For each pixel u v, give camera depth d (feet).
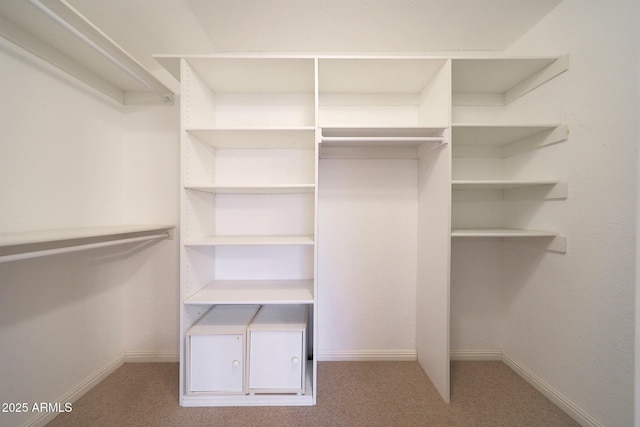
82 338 4.57
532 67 4.59
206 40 5.07
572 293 4.12
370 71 4.70
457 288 5.74
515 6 4.36
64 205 4.23
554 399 4.40
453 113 5.58
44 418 3.90
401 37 5.12
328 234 5.72
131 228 4.45
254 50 5.44
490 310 5.73
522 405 4.38
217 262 5.66
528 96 4.99
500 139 5.18
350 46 5.41
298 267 5.71
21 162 3.63
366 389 4.78
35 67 3.79
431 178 5.00
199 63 4.42
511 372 5.30
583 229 3.94
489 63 4.44
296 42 5.24
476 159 5.67
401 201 5.74
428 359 5.14
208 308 5.26
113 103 5.22
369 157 5.68
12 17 3.35
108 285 5.15
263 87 5.33
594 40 3.80
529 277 5.00
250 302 4.34
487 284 5.74
